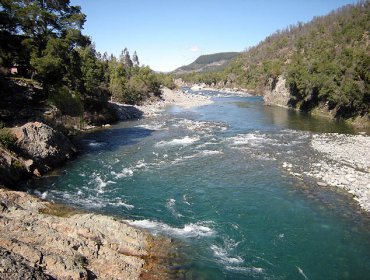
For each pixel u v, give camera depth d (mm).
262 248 19156
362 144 43719
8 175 28016
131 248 17406
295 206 24844
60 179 30922
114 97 90812
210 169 34156
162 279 15523
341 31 132375
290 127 59781
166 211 23953
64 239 15820
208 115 77250
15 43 48094
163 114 79875
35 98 47594
